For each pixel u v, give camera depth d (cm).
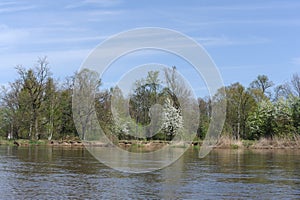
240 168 2361
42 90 7069
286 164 2641
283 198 1360
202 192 1474
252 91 8038
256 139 5997
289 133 5634
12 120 7150
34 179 1778
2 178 1802
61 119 6969
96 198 1340
